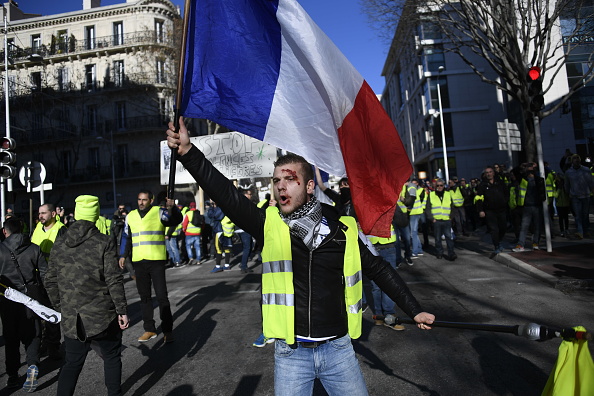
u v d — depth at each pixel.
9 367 4.16
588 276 6.54
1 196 12.95
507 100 31.23
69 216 16.19
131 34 36.12
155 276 5.29
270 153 9.97
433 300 6.28
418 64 36.16
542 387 3.40
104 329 3.35
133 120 35.69
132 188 35.72
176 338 5.41
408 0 13.88
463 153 32.84
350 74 2.91
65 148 36.75
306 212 2.18
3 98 36.44
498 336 4.60
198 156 2.12
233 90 2.80
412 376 3.76
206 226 14.69
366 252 2.36
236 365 4.34
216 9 2.78
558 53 23.41
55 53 36.94
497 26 14.60
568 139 24.44
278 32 2.83
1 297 4.18
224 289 8.41
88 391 3.99
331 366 2.15
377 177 2.92
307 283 2.15
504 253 9.06
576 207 10.55
